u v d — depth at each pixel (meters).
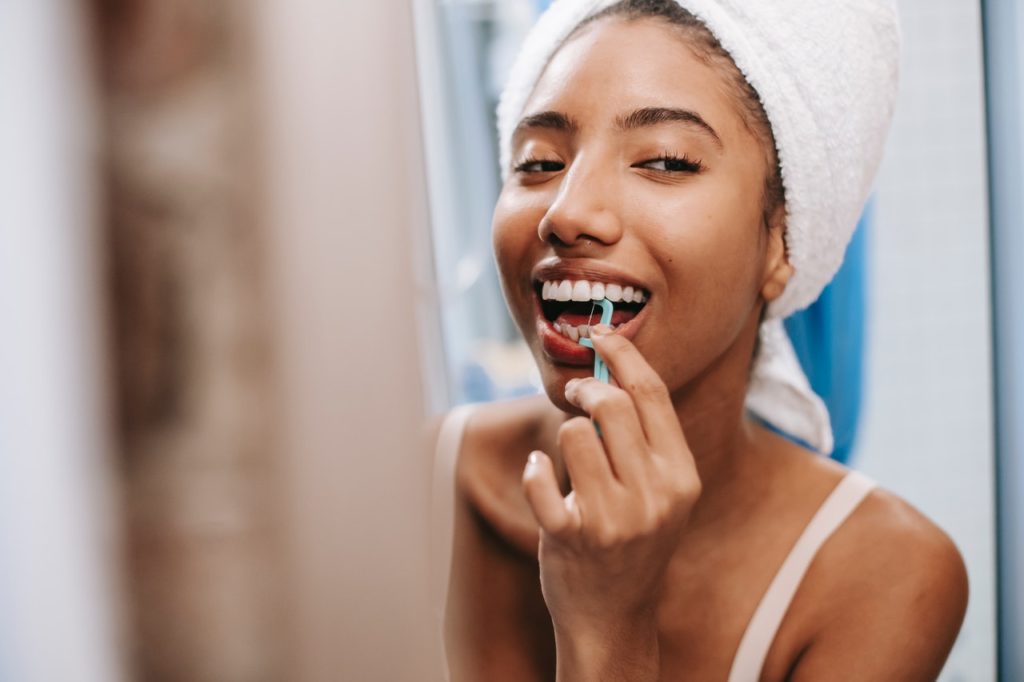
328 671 0.33
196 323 0.29
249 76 0.29
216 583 0.30
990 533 1.20
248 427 0.30
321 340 0.32
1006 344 1.15
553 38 0.79
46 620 0.30
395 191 0.35
